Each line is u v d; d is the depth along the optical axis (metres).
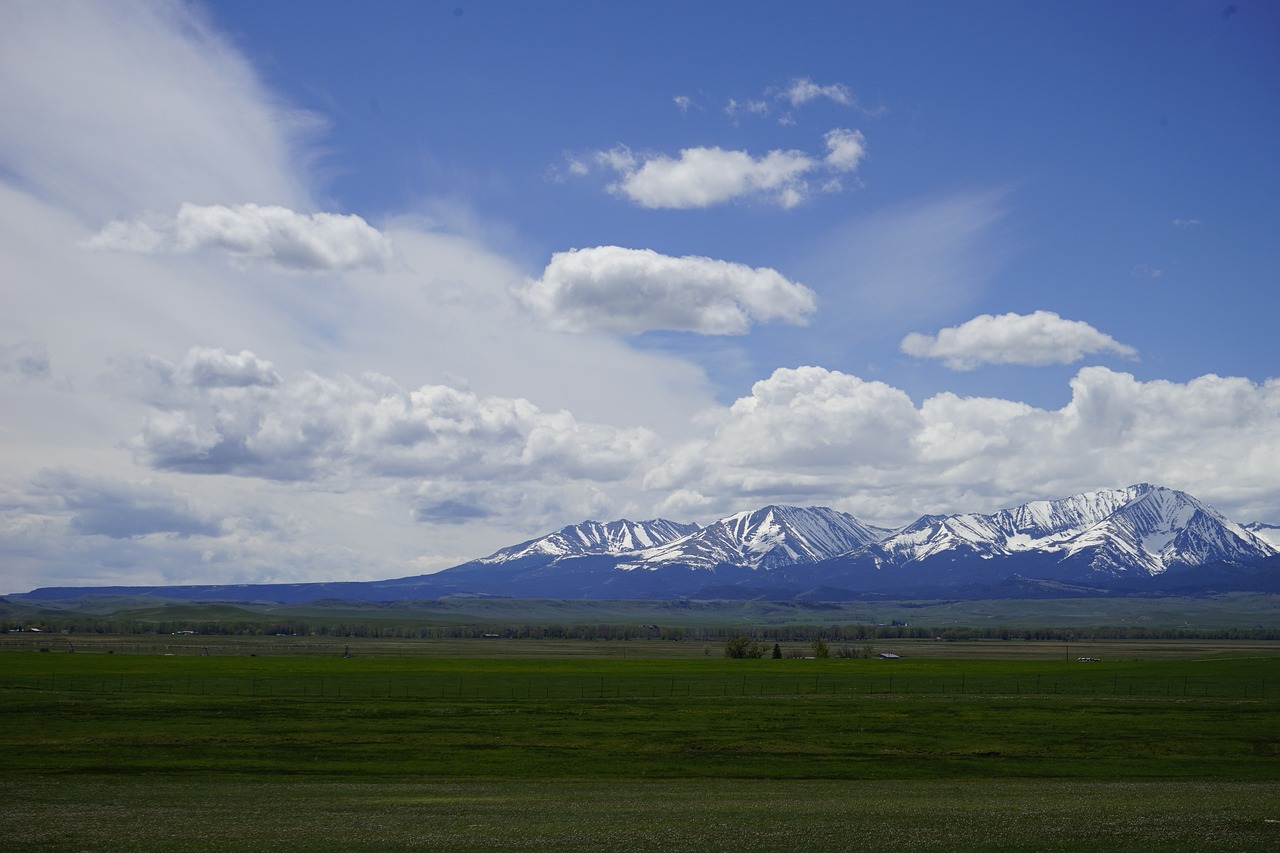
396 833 39.56
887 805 47.34
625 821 42.47
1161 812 43.81
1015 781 59.59
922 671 147.50
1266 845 36.28
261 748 69.88
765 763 66.06
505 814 44.75
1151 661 163.50
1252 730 78.50
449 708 92.69
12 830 39.88
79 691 109.50
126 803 47.94
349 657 190.62
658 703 98.56
